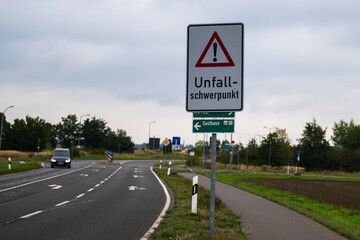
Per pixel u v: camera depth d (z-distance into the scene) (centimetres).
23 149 8312
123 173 3400
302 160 6084
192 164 6100
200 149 12200
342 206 1598
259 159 5744
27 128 8312
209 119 571
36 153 7319
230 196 1695
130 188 1962
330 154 6097
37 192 1636
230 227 898
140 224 927
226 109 562
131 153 12281
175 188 1964
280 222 1030
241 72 562
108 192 1728
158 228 859
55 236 771
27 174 2809
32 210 1121
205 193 1698
